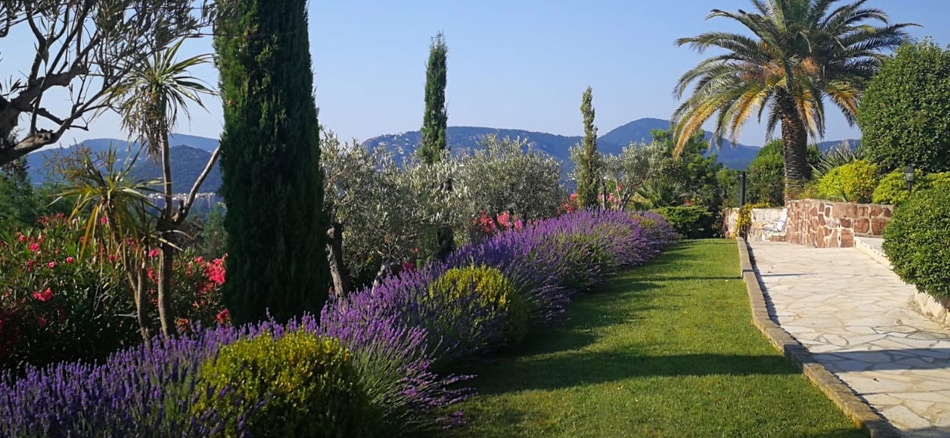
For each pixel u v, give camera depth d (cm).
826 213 1684
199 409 362
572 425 476
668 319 837
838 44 2047
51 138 323
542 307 841
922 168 1511
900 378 564
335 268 810
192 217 771
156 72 486
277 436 389
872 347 672
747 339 722
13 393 338
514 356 685
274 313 612
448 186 1094
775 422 471
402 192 858
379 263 954
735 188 2666
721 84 2117
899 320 797
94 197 498
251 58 609
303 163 629
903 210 793
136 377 377
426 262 906
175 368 390
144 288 536
